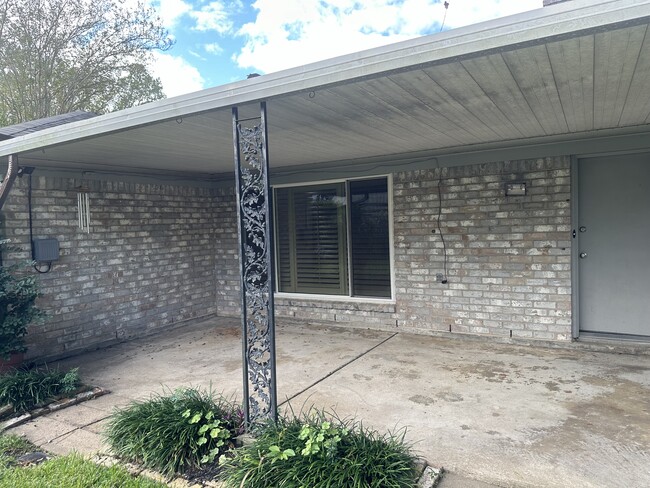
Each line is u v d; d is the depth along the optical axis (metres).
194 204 7.29
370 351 5.38
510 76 2.85
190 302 7.22
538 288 5.30
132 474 2.91
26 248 5.14
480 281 5.63
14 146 4.20
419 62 2.34
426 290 5.99
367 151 5.62
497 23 2.14
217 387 4.36
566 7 1.99
